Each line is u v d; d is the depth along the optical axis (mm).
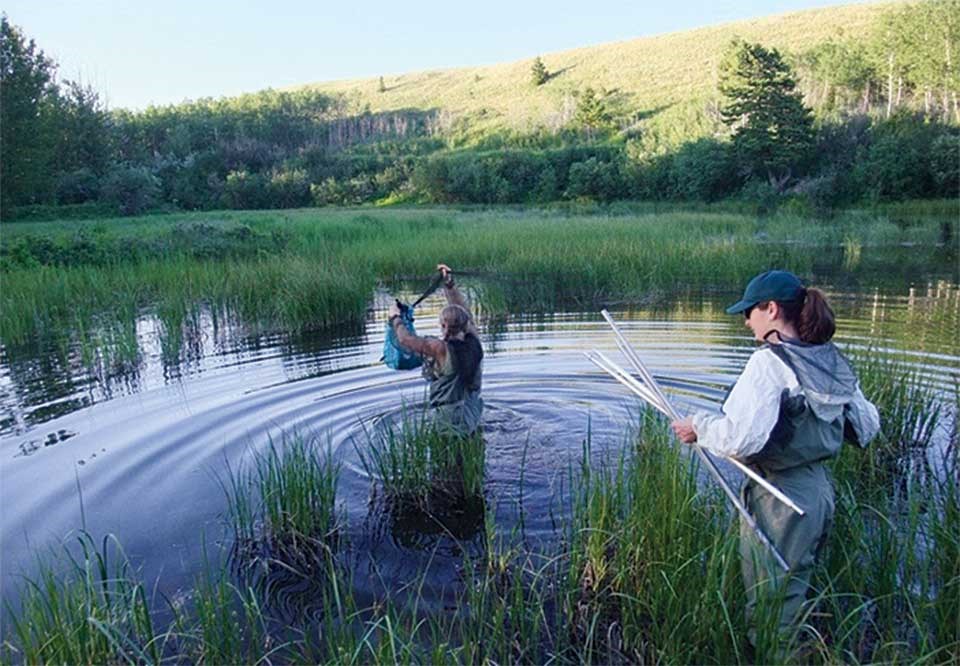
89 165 48938
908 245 22969
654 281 14805
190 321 11875
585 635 3959
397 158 66750
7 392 8320
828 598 3859
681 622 3695
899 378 7102
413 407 7172
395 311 6469
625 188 52156
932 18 56094
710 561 3816
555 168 57656
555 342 9953
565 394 7590
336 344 10359
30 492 5645
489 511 5254
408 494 5527
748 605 3629
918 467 5625
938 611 3658
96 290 14086
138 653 3520
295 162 66562
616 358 8883
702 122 56125
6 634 3979
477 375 6148
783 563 3395
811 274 16453
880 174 42219
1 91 37719
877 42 60438
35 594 4141
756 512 3611
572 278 14914
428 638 3947
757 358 3426
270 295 12961
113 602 4125
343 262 15891
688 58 87500
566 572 4410
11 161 37781
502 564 4469
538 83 94438
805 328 3434
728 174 47875
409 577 4539
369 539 4984
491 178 57312
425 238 21453
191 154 67750
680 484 4535
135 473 5953
